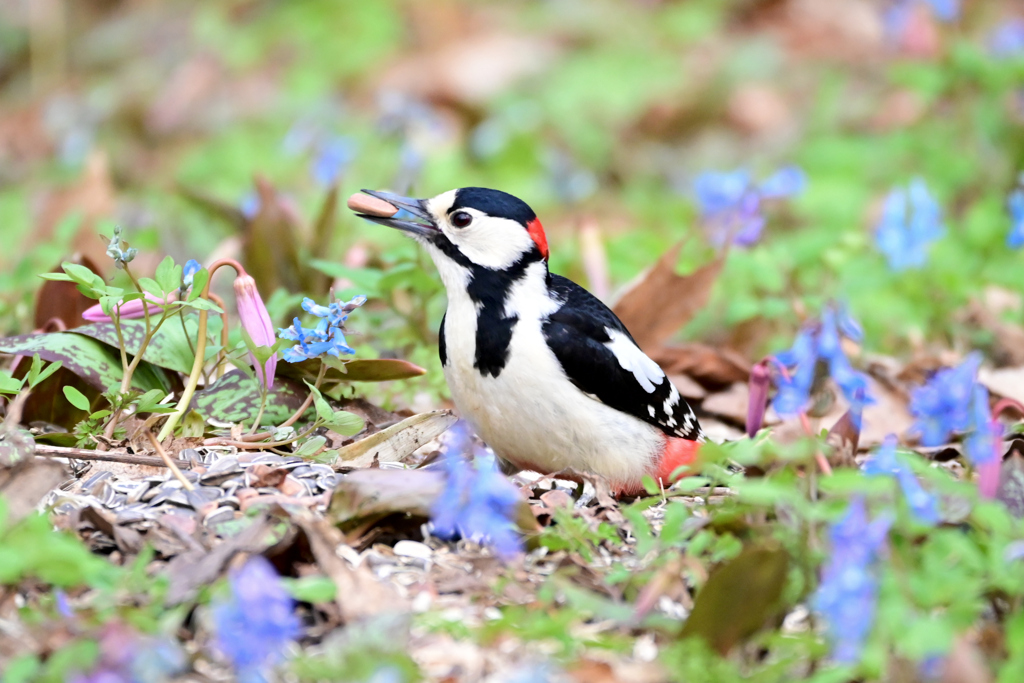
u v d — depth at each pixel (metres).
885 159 21.30
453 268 8.98
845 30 28.64
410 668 6.06
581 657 6.50
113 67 30.08
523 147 23.84
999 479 7.89
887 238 13.49
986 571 6.96
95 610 6.50
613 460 8.93
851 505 6.39
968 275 15.66
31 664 6.05
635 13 29.39
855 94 25.28
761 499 6.91
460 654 6.56
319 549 7.02
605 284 14.30
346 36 28.44
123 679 5.77
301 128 19.91
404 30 28.77
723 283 15.03
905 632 6.17
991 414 8.06
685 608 7.12
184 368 9.80
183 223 18.39
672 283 12.27
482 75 26.48
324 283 13.38
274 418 9.69
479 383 8.91
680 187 22.95
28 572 6.72
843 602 5.88
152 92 27.77
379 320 13.05
